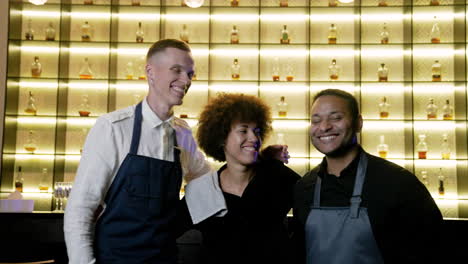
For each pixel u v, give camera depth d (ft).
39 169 15.21
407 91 14.75
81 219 4.82
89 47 15.46
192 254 9.45
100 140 4.99
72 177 15.20
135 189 5.05
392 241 4.66
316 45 14.90
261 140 5.44
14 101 14.92
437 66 14.64
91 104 15.47
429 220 4.60
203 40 15.60
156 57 5.26
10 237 9.78
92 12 15.56
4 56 14.55
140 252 5.04
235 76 14.96
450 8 14.74
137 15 15.61
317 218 4.91
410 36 14.75
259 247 5.04
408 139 14.64
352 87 14.99
